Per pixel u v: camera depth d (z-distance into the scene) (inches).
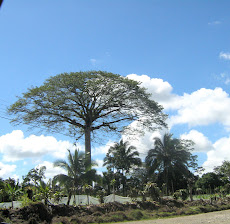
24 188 788.6
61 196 844.0
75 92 1438.2
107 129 1593.3
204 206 1186.6
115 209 890.7
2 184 772.6
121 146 2078.0
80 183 916.6
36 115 1433.3
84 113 1521.9
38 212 678.5
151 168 1918.1
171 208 1055.6
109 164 2066.9
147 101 1531.7
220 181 2426.2
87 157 960.3
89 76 1424.7
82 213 800.9
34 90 1386.6
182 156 1920.5
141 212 911.0
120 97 1497.3
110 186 1770.4
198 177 2536.9
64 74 1419.8
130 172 2041.1
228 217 848.3
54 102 1418.6
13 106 1401.3
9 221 594.6
